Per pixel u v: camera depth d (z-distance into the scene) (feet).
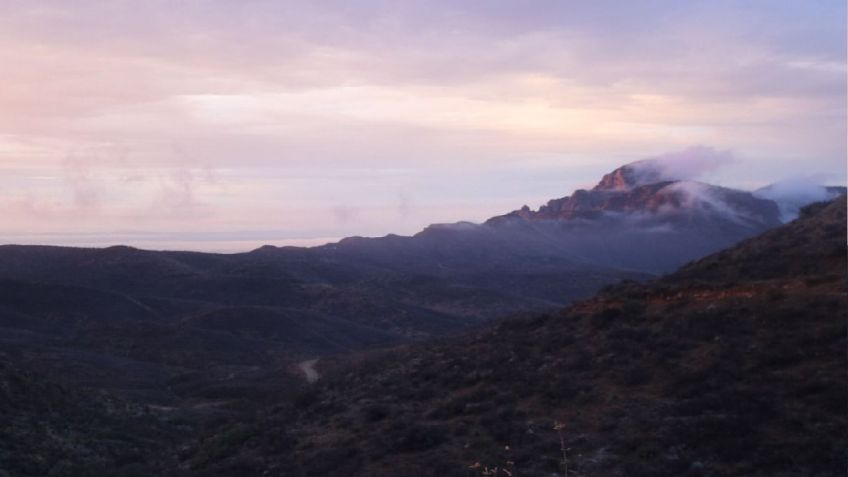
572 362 79.56
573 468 57.21
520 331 98.78
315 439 77.71
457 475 58.59
